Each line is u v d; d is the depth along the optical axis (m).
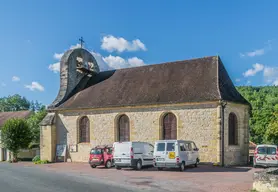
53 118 29.03
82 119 28.19
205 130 22.09
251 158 25.25
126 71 29.97
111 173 18.28
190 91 23.48
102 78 31.05
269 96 55.88
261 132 42.88
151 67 28.48
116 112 26.05
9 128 34.19
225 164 21.70
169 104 23.42
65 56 31.12
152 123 24.30
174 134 23.56
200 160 22.09
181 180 14.77
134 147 20.33
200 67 25.53
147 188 12.58
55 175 17.50
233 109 23.16
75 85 31.48
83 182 14.36
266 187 10.75
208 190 11.98
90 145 27.20
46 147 28.92
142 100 24.86
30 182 14.53
